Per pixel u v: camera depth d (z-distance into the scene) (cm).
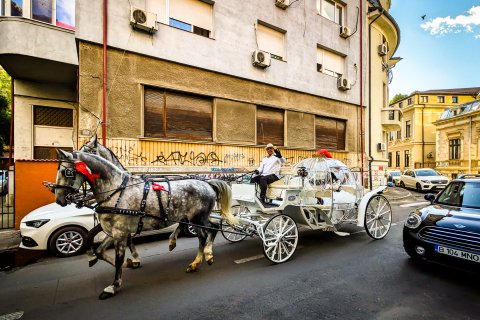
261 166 651
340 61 1552
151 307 359
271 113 1238
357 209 696
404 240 504
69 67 939
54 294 399
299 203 576
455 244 427
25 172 767
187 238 703
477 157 2836
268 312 346
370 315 338
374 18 1697
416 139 3869
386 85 1975
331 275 459
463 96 3838
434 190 1945
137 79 887
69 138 1122
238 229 543
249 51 1148
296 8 1320
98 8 827
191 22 1024
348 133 1545
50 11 954
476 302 370
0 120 1745
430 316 335
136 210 423
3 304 371
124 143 859
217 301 373
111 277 459
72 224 574
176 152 959
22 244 558
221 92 1066
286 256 539
